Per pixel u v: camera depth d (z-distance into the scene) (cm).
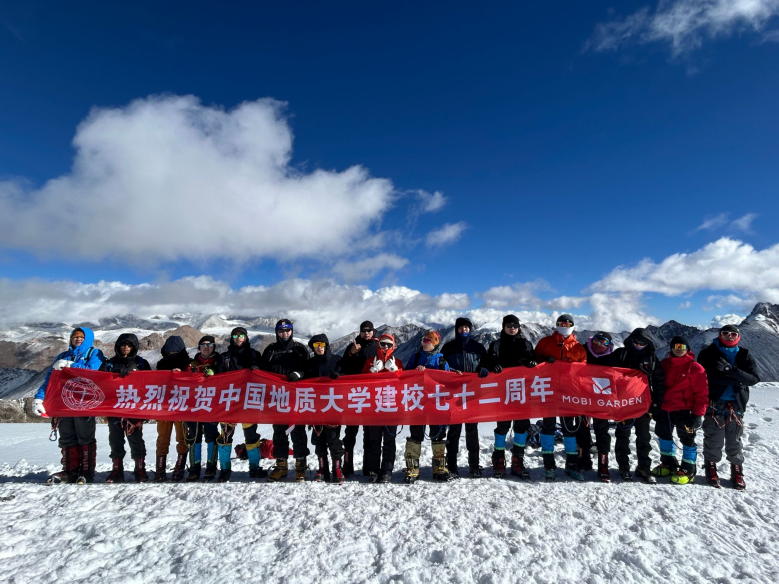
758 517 521
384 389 678
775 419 1110
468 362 706
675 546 442
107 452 1038
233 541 445
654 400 673
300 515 500
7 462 962
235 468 808
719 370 643
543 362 685
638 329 698
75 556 418
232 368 723
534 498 554
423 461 808
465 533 460
